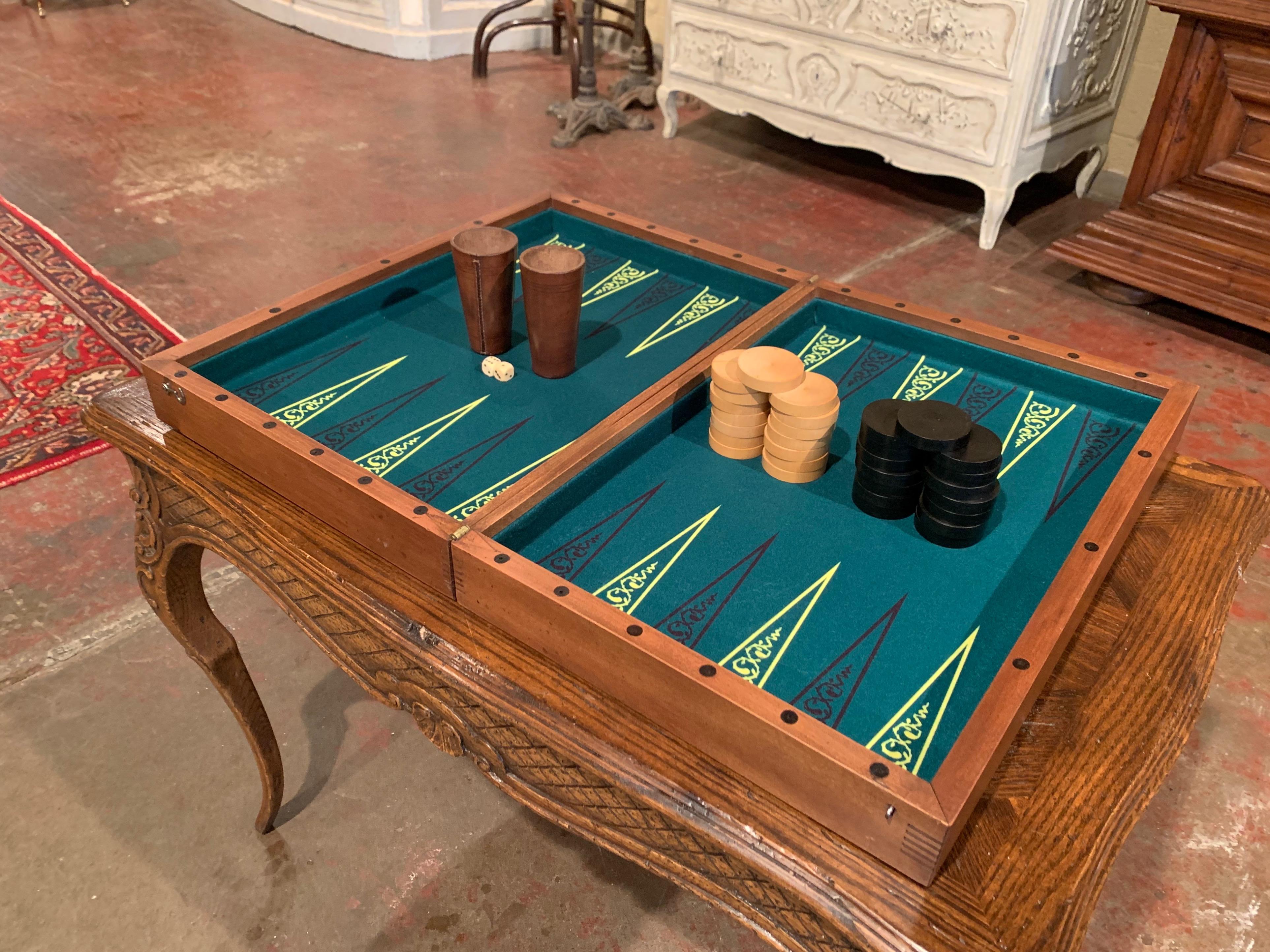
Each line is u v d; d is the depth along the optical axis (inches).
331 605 48.4
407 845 68.3
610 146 182.9
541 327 58.9
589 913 64.7
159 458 55.1
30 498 95.4
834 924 34.2
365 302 67.4
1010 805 37.0
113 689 78.1
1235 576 48.5
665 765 38.8
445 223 150.2
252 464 52.6
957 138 144.3
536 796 43.7
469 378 61.6
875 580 46.1
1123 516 46.7
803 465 52.3
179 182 160.2
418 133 184.2
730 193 165.0
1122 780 38.1
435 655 43.8
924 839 33.2
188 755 73.6
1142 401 57.9
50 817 68.9
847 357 65.5
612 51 231.0
